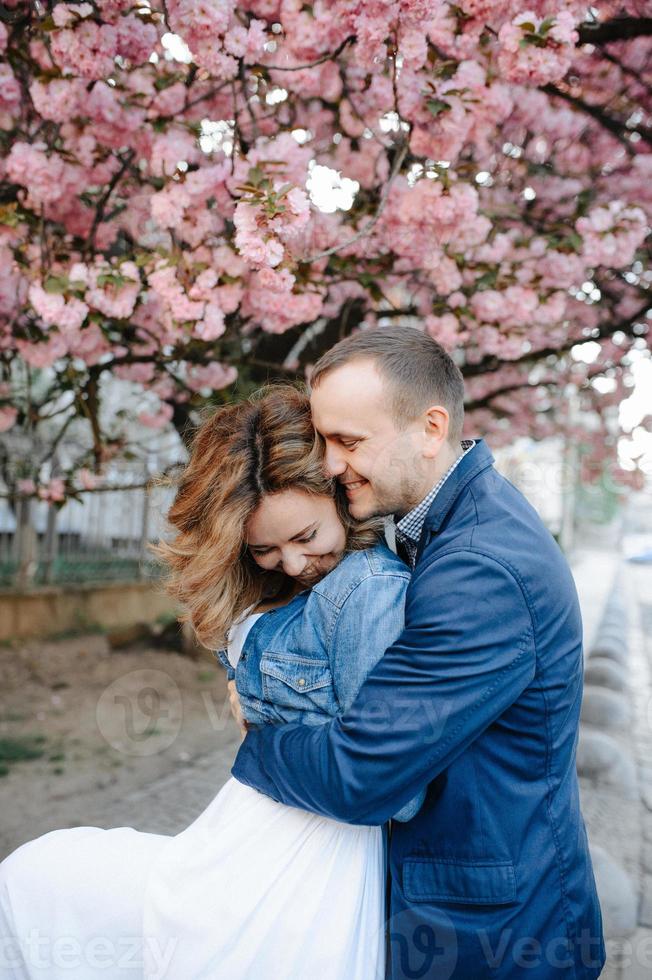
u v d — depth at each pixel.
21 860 1.30
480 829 1.14
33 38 2.77
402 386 1.21
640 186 3.79
